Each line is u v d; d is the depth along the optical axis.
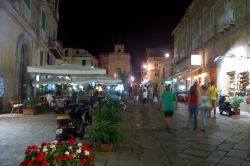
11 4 17.59
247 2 19.48
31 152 4.24
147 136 10.36
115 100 18.97
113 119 11.01
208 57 27.95
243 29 20.11
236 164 6.95
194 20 33.75
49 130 10.84
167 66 54.47
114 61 83.31
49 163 4.05
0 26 16.33
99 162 6.74
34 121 13.48
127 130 11.63
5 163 6.39
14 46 19.36
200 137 10.23
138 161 6.91
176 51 45.81
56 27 38.53
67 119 8.37
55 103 18.20
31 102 16.78
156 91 33.44
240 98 18.39
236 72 21.22
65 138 7.90
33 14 24.78
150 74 67.31
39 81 20.08
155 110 21.78
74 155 4.23
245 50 19.78
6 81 17.64
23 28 21.50
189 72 35.00
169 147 8.62
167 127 11.88
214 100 16.17
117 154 7.54
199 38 31.11
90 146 8.30
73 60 68.31
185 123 13.95
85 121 11.27
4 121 13.40
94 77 20.23
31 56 24.38
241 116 17.31
